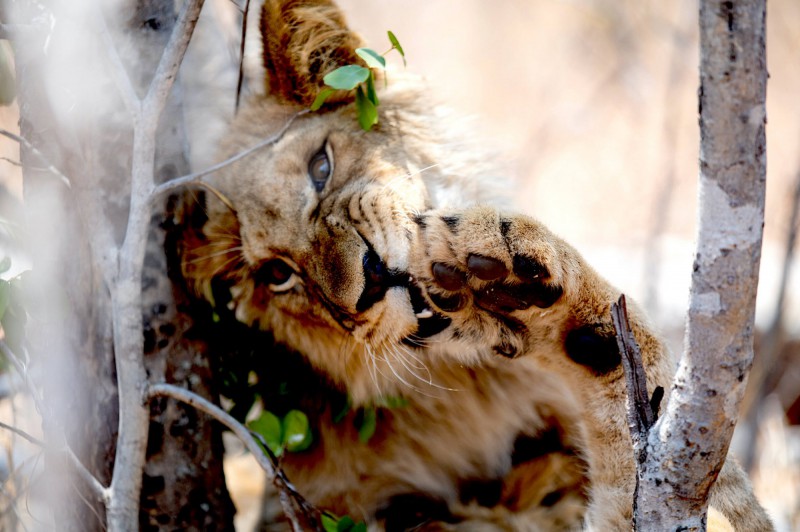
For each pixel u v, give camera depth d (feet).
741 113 14.43
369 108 22.30
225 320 25.04
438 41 81.87
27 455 26.45
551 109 72.54
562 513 24.68
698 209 15.30
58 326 20.99
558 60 78.89
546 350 21.68
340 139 24.49
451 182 26.48
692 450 16.43
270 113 25.84
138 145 18.51
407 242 22.22
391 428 25.99
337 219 23.17
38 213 20.93
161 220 21.76
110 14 20.75
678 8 76.28
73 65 19.69
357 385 25.12
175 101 22.24
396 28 81.76
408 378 24.93
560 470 24.88
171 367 21.90
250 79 27.09
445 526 25.39
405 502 26.37
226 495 23.21
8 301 20.45
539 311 20.67
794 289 44.47
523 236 19.92
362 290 22.38
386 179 23.43
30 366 22.16
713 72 14.39
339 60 25.72
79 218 20.68
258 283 25.27
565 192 64.64
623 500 21.38
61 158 20.48
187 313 22.24
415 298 21.98
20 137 19.65
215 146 26.11
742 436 36.96
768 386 39.04
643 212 62.03
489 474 26.11
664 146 63.26
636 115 72.13
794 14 77.10
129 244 18.69
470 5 86.33
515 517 25.27
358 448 26.04
